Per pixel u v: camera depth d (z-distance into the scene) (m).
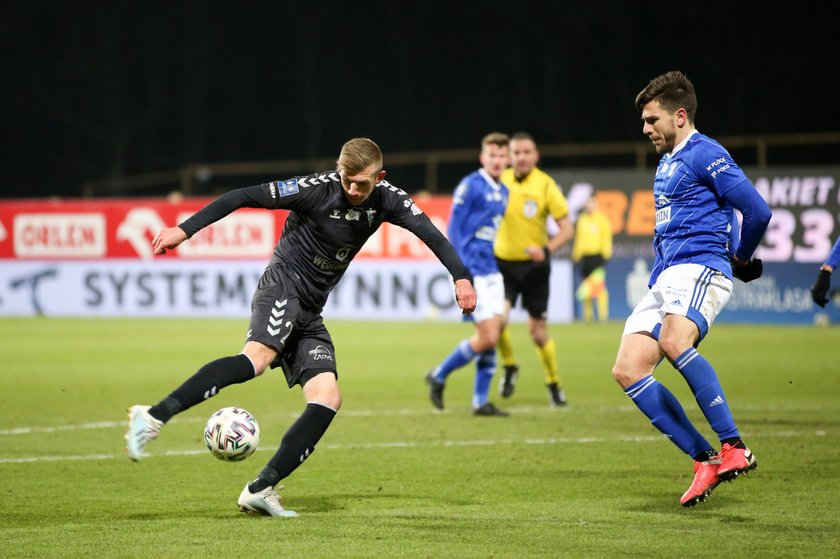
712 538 18.56
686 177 21.08
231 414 20.08
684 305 20.80
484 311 35.50
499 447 29.62
